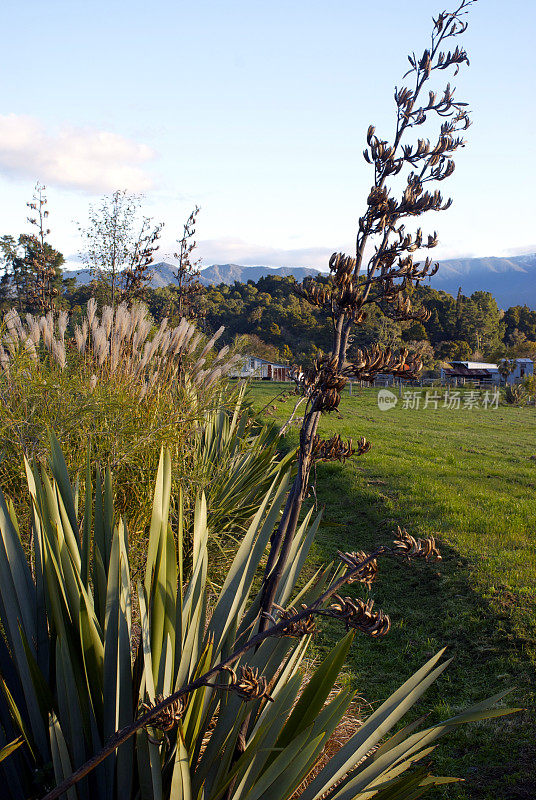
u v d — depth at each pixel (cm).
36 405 420
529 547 757
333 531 899
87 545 265
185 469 496
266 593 221
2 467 383
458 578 666
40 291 1033
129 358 533
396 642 559
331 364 201
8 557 239
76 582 228
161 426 453
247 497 561
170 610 232
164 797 204
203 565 263
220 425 666
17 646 225
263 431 726
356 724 340
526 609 573
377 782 231
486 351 9694
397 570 726
